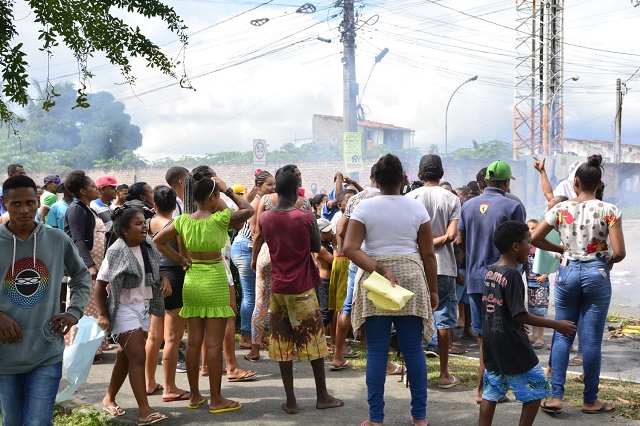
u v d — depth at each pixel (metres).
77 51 4.97
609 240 5.05
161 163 36.34
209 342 5.16
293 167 6.29
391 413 5.11
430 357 6.93
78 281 3.81
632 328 8.12
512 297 4.10
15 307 3.51
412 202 4.66
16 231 3.56
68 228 6.44
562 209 5.14
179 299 5.50
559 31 38.00
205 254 5.12
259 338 6.68
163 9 5.32
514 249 4.27
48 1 4.56
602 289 5.00
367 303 4.55
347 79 18.53
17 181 3.51
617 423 4.83
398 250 4.58
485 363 4.29
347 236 4.61
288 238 5.11
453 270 5.80
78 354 4.62
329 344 7.31
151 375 5.68
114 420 5.00
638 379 6.05
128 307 4.88
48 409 3.56
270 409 5.27
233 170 34.03
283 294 5.12
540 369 4.16
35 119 41.72
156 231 5.78
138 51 5.27
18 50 4.53
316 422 4.95
